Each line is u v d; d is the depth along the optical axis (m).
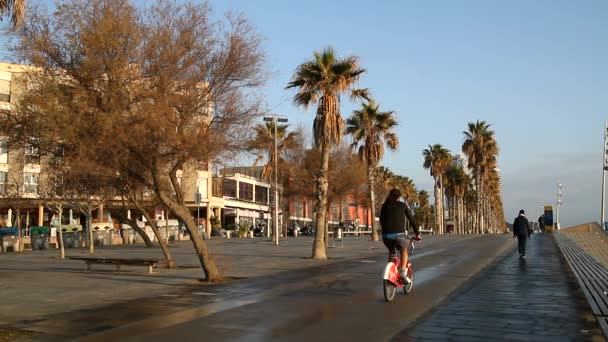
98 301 12.41
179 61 14.60
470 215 111.12
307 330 8.74
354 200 47.69
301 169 44.84
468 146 73.00
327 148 26.02
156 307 11.41
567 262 20.69
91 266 22.69
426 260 22.23
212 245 39.31
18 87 14.34
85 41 13.62
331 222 74.88
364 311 10.37
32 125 13.70
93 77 13.77
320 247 25.28
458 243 36.06
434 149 77.06
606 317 9.54
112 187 20.28
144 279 17.14
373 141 45.06
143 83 14.18
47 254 32.53
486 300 11.58
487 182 91.81
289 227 76.81
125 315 10.50
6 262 25.73
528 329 8.73
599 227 41.88
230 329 8.91
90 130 13.51
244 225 64.56
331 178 43.31
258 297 12.52
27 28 13.87
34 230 42.50
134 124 13.65
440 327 8.90
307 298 12.22
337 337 8.24
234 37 15.61
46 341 8.35
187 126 14.84
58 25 13.98
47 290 14.47
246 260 24.41
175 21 14.85
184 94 14.65
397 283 11.69
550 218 56.16
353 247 34.78
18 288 14.95
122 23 13.77
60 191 26.11
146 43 14.26
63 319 10.14
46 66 13.84
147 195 31.64
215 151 15.11
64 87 13.84
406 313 10.12
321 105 26.20
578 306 10.81
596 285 13.68
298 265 21.67
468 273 17.05
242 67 15.55
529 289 13.23
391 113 45.16
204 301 12.13
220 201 66.31
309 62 25.95
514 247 30.61
